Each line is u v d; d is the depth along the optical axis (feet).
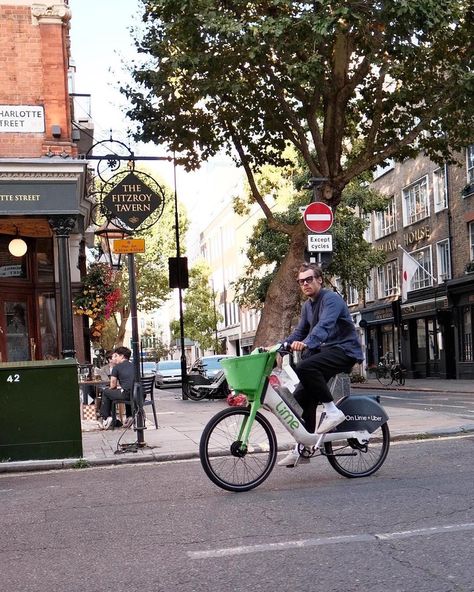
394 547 14.14
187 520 17.38
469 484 19.90
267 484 21.66
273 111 56.39
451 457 25.02
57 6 45.19
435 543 14.28
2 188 43.09
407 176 119.96
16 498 22.20
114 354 42.88
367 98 58.80
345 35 50.93
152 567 13.69
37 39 45.11
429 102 55.42
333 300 20.86
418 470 22.76
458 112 58.80
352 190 93.81
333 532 15.48
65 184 43.80
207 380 74.18
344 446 22.03
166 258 141.49
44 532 17.17
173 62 48.65
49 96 44.88
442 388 81.97
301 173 91.76
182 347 78.38
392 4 42.65
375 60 49.37
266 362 20.79
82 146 65.10
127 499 20.75
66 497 21.81
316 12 44.55
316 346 20.26
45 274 53.72
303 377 21.16
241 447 20.71
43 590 12.71
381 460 22.65
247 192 98.48
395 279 127.03
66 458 29.30
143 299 139.44
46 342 53.16
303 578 12.59
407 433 31.24
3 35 44.68
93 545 15.62
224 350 224.74
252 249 101.09
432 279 109.60
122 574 13.37
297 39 45.62
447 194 104.58
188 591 12.23
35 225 51.93
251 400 20.95
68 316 43.93
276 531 15.80
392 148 54.60
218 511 18.15
